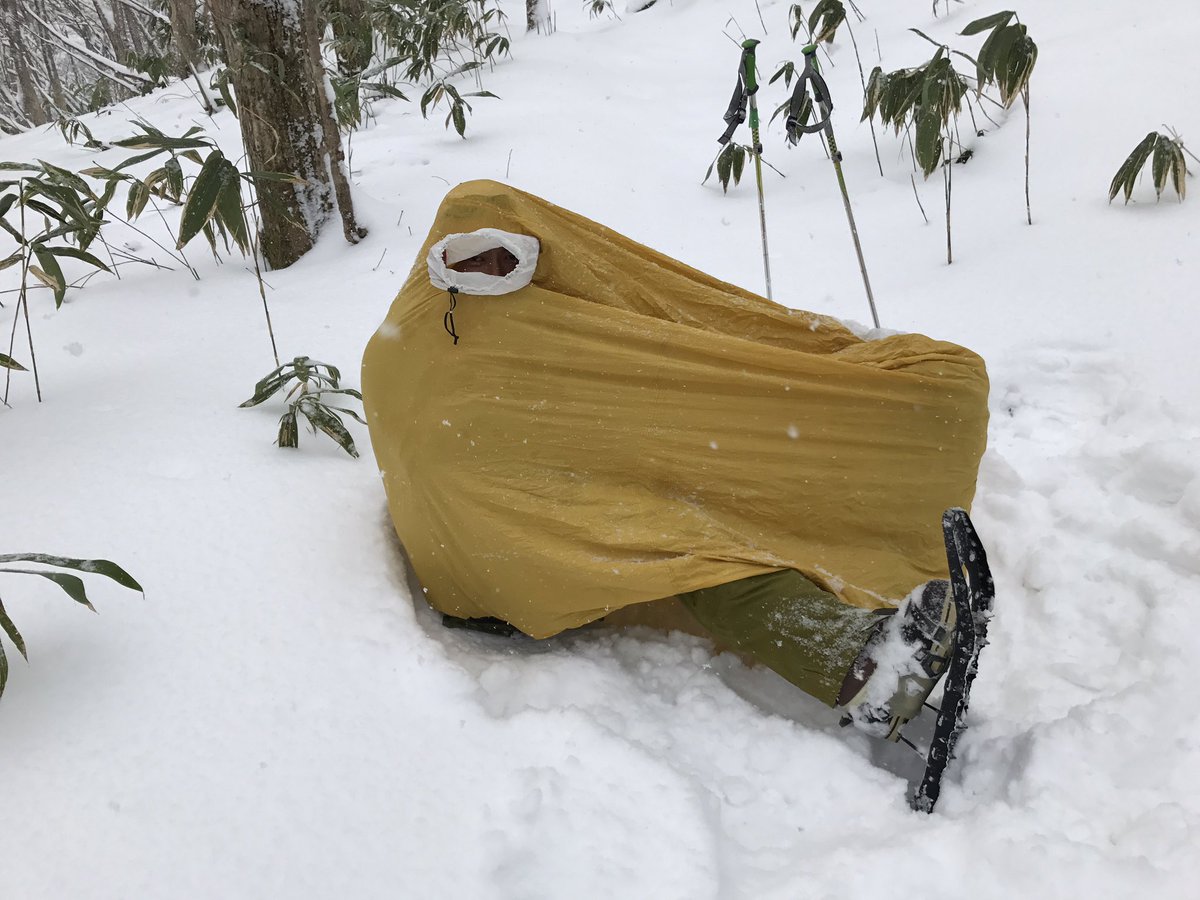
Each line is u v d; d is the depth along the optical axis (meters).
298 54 4.21
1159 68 4.60
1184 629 1.96
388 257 4.28
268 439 2.76
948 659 1.65
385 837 1.55
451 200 2.36
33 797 1.56
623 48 7.79
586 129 5.88
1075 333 3.16
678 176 5.20
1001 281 3.55
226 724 1.74
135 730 1.70
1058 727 1.68
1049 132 4.49
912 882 1.46
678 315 2.46
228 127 6.86
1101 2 5.51
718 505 2.12
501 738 1.77
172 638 1.92
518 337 2.12
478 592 2.12
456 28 7.24
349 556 2.25
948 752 1.64
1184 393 2.78
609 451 2.07
